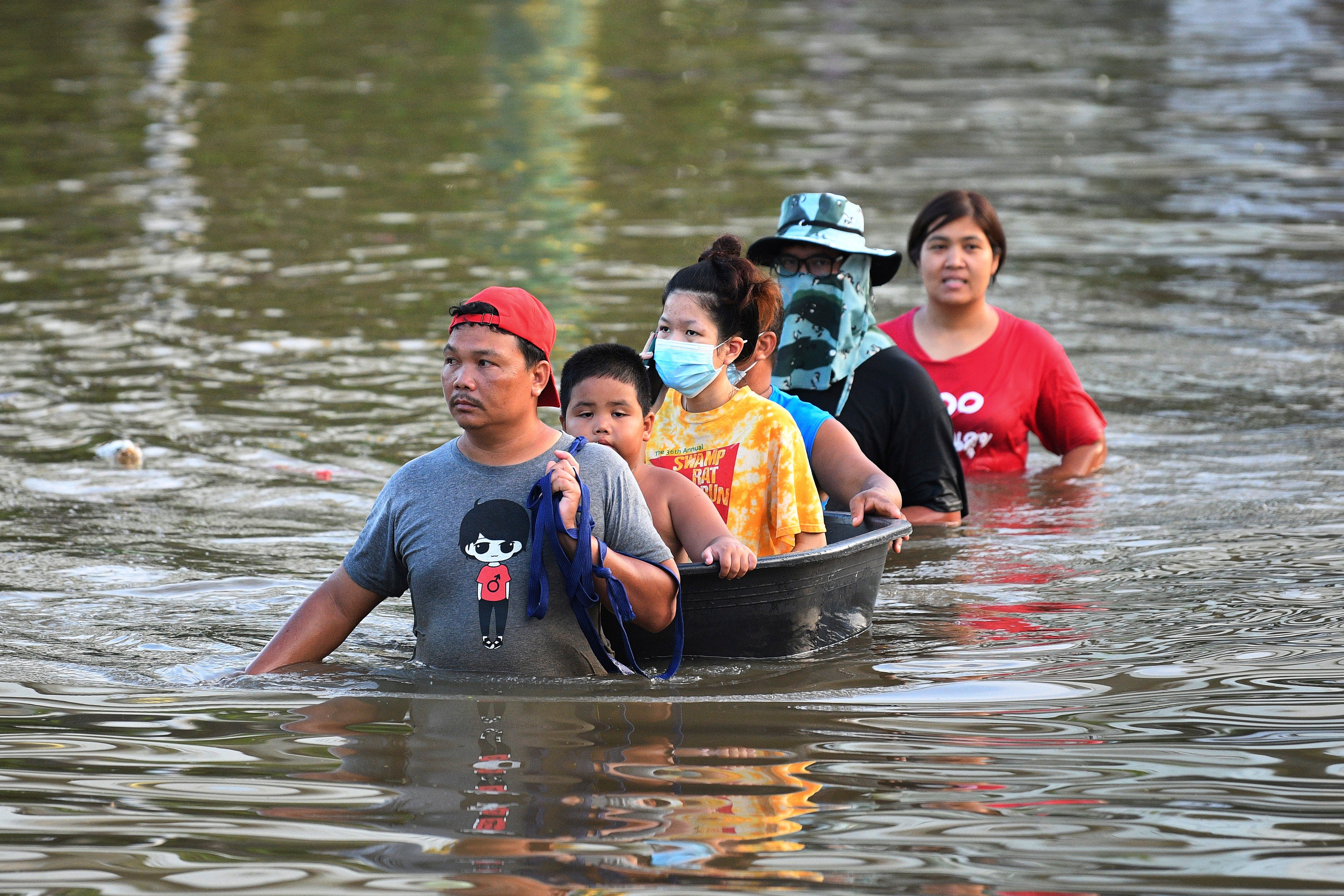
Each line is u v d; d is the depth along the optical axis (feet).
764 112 219.20
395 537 51.34
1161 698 48.75
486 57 276.82
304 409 91.09
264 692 49.42
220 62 263.08
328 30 308.81
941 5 362.12
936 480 73.97
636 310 113.91
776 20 337.31
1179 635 55.83
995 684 50.67
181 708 47.98
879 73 258.37
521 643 50.24
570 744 44.45
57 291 120.37
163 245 137.49
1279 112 214.69
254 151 186.39
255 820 38.83
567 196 162.20
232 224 147.23
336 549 68.03
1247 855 36.65
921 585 63.87
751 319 58.59
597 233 143.64
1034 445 91.86
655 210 154.40
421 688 49.60
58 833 38.17
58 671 52.08
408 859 36.32
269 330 109.60
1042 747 44.34
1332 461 82.43
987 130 204.03
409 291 121.49
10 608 59.36
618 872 35.55
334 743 44.52
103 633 56.65
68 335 107.14
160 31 297.33
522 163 181.57
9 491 75.66
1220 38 296.51
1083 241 143.13
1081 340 110.73
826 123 209.87
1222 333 112.16
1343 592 60.49
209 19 317.63
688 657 53.67
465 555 50.16
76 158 179.63
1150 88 238.07
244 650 54.70
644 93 238.07
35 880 35.45
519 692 49.21
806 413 64.13
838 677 51.75
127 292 120.16
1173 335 111.65
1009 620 58.59
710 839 37.50
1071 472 82.38
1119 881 35.22
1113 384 99.91
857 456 63.31
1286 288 125.49
